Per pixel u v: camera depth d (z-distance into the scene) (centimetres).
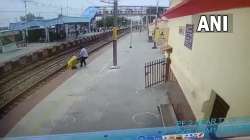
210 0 432
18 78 2120
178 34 1239
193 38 853
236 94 486
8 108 1354
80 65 2486
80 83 1797
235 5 410
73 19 5691
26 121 1162
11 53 3656
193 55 849
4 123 1156
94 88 1639
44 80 1952
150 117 1123
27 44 4759
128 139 378
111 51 3603
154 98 1384
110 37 7156
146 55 3081
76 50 4231
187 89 902
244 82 452
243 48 456
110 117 1149
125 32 8975
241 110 465
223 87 551
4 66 2398
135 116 1145
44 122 1138
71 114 1209
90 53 3469
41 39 5291
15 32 4588
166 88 1534
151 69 1866
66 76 2069
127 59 2791
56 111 1262
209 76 652
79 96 1484
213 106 632
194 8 520
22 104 1406
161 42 3231
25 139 625
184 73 996
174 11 695
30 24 4891
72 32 6275
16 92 1662
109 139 390
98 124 1084
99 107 1283
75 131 1030
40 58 3195
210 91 641
